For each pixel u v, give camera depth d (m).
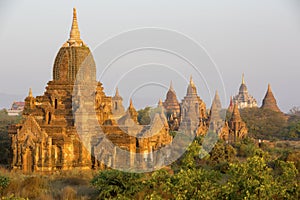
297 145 129.62
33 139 67.69
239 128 131.25
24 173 65.81
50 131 68.62
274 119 176.62
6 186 53.53
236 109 133.75
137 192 50.84
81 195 52.25
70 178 60.31
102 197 50.47
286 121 185.62
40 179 56.31
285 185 43.16
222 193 39.84
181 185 40.97
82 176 61.97
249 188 38.84
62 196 51.03
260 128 166.00
